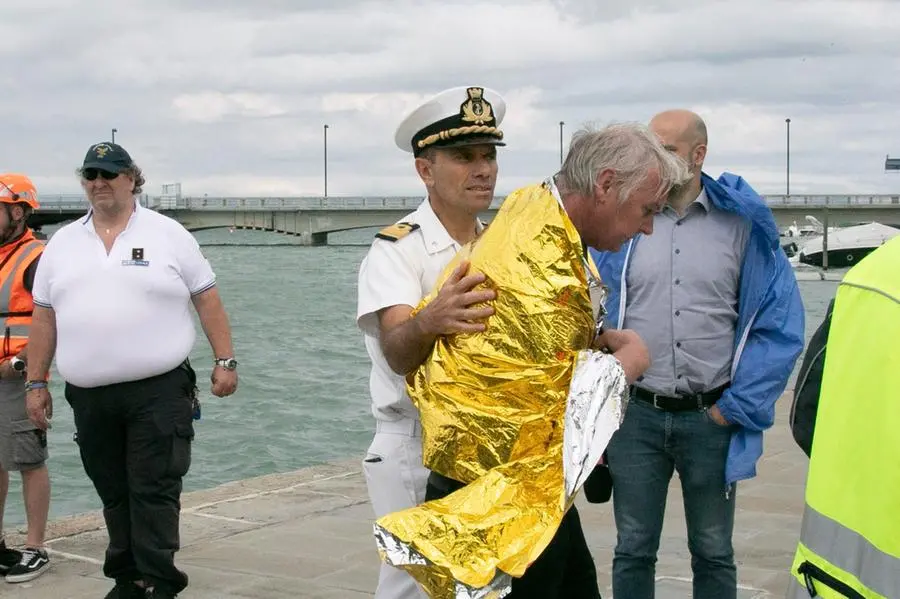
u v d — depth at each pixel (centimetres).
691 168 439
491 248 301
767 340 435
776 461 864
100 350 528
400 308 353
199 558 627
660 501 456
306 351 2298
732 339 443
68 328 535
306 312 3272
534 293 292
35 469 599
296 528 691
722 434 442
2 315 592
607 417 291
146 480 534
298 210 8181
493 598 290
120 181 536
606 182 304
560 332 293
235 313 3244
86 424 542
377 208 8162
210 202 8281
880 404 240
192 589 573
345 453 1299
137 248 536
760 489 780
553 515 296
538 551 292
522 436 298
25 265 600
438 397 307
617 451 453
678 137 438
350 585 580
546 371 294
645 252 446
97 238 539
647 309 445
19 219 608
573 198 310
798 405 274
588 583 339
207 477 1180
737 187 448
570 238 292
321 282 4688
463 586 288
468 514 294
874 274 248
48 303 559
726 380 442
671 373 443
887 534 239
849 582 245
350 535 674
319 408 1577
